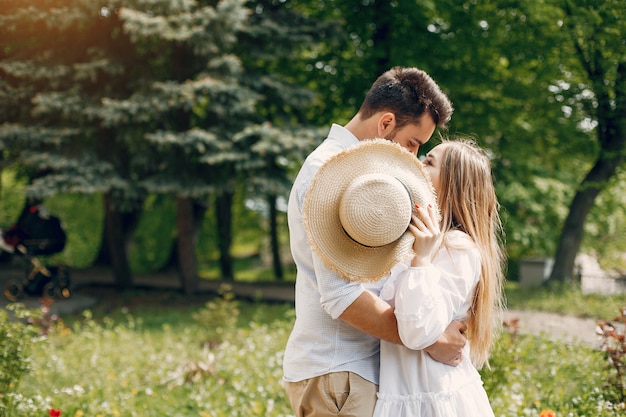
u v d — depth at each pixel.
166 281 17.30
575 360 5.88
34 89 11.77
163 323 10.41
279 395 5.45
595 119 13.06
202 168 12.04
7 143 11.34
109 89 11.64
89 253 19.92
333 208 2.21
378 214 2.13
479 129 13.98
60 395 5.31
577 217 14.17
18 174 15.05
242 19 11.10
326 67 14.56
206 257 21.86
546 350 6.52
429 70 13.23
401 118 2.40
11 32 11.93
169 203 19.98
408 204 2.18
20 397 4.63
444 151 2.66
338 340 2.33
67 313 11.48
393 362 2.35
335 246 2.20
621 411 4.23
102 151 12.05
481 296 2.52
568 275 14.12
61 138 11.41
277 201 19.23
